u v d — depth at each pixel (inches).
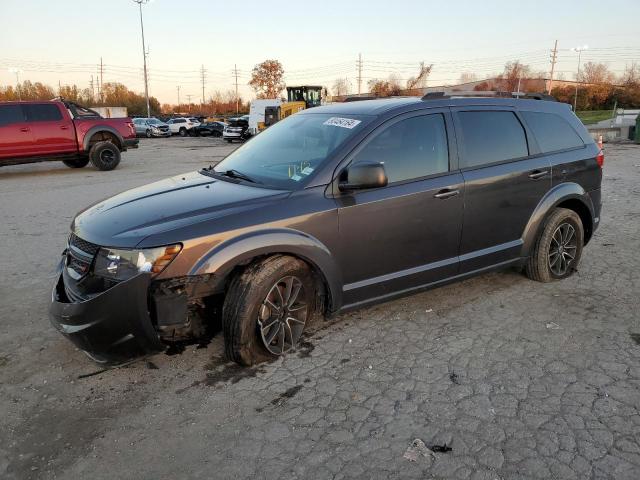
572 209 200.1
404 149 151.1
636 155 664.4
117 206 139.9
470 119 166.2
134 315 117.6
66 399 124.1
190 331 135.9
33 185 471.2
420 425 111.4
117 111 2381.9
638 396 120.3
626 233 262.8
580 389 123.4
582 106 2327.8
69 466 102.0
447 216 157.1
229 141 1327.5
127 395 125.2
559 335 151.1
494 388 124.6
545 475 96.4
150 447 106.8
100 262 122.0
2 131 505.4
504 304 173.6
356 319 163.8
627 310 167.9
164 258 118.7
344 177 140.3
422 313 167.6
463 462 100.2
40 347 149.9
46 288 197.0
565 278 197.5
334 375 131.7
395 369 134.2
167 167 631.2
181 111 4323.3
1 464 102.7
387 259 149.0
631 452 101.9
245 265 132.1
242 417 115.7
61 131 541.0
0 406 121.6
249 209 130.1
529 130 181.2
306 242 132.9
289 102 1268.5
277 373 133.1
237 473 98.9
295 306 141.3
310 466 100.2
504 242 175.3
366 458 101.9
